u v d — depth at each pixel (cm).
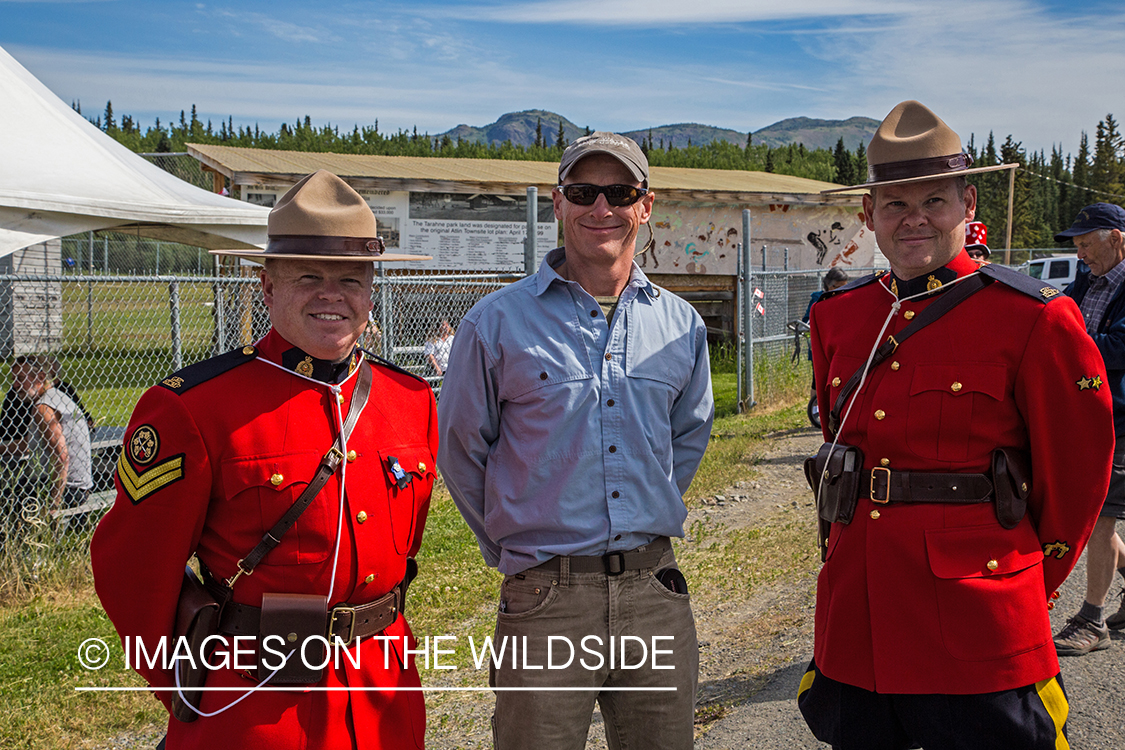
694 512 732
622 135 257
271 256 203
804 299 1611
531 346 250
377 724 214
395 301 1006
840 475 253
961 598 230
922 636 233
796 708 368
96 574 207
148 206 686
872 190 252
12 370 598
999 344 239
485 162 1848
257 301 905
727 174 2248
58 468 592
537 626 244
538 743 241
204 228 748
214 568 209
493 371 254
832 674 250
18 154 663
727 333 1666
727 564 586
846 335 265
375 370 234
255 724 199
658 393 257
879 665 237
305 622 201
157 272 2119
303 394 215
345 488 211
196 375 211
